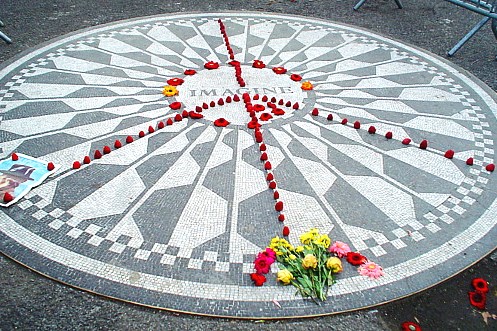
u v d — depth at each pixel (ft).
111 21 34.06
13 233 15.66
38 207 16.79
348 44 31.86
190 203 17.26
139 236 15.70
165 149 20.36
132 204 17.12
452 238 16.26
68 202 17.10
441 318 13.57
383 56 30.30
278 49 30.86
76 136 21.02
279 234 16.01
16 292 13.66
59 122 22.00
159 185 18.16
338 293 13.97
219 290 13.91
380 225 16.67
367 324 13.21
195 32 32.99
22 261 14.65
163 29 33.22
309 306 13.55
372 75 27.81
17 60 27.66
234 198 17.61
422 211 17.44
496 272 15.17
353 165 19.85
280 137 21.53
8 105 23.12
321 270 14.48
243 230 16.10
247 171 19.15
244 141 21.12
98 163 19.26
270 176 18.58
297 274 14.30
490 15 29.25
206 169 19.17
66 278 14.12
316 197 17.85
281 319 13.19
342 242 15.83
